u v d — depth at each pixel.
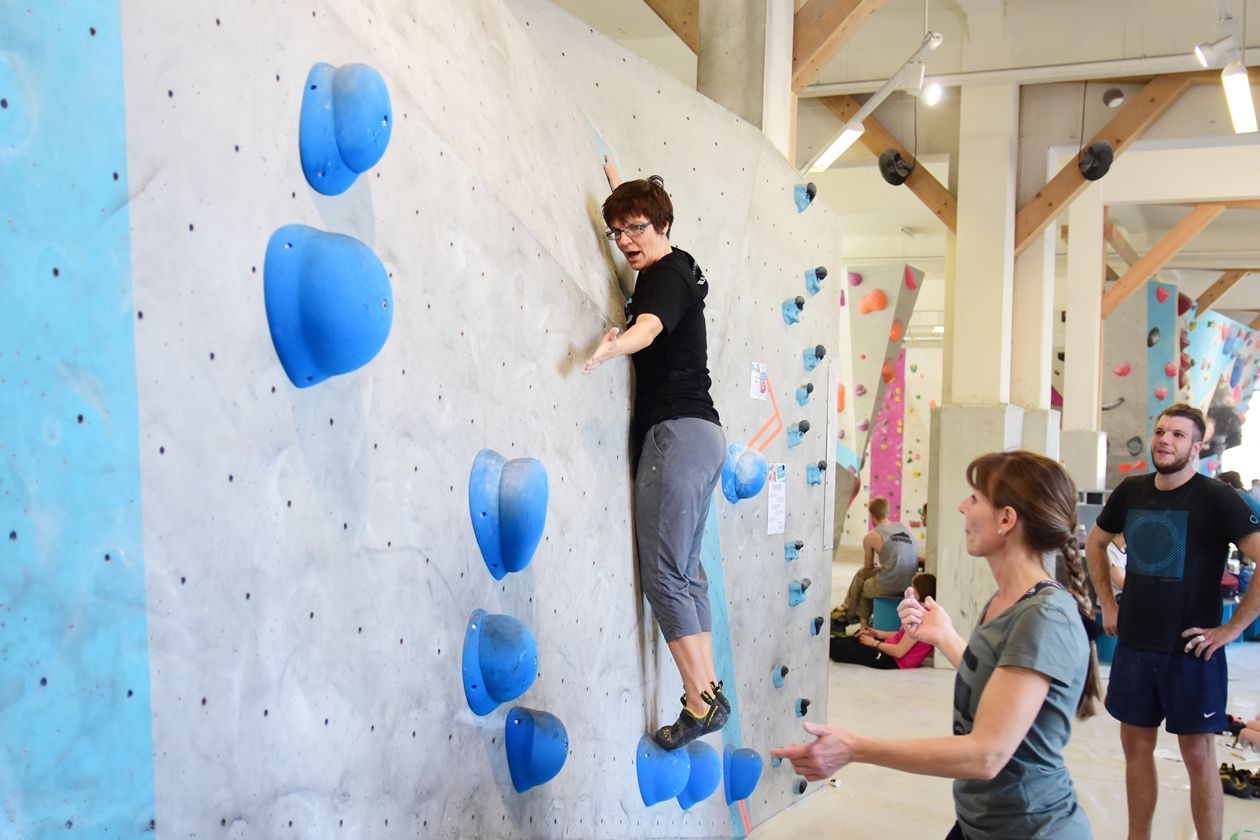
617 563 2.38
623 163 2.75
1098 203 9.05
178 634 1.13
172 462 1.13
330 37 1.42
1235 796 4.13
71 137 1.01
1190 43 6.35
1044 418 6.87
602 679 2.30
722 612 3.11
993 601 1.73
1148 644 3.07
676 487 2.34
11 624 0.94
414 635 1.58
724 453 2.43
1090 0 6.52
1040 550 1.67
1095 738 4.87
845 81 7.21
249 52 1.25
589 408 2.24
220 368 1.20
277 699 1.28
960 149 6.75
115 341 1.06
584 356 2.22
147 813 1.08
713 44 4.13
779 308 3.54
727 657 3.14
